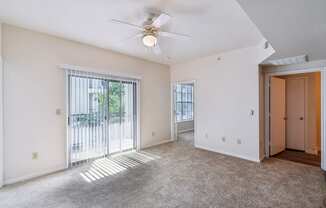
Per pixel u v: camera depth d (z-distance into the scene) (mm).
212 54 4340
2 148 2596
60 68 3227
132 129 4461
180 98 7195
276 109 4254
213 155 4102
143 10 2297
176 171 3164
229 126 4129
